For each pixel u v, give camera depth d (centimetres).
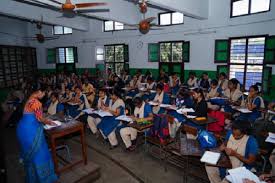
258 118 434
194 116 438
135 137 485
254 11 726
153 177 381
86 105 607
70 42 1310
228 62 815
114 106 516
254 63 740
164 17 993
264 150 342
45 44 1359
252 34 732
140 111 475
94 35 1229
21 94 760
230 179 223
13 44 1203
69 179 350
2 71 1084
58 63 1359
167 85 779
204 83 806
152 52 1049
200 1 800
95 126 575
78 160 401
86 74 1112
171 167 411
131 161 441
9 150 509
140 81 962
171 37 979
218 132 423
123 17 909
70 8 530
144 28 725
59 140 412
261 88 707
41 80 1130
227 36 808
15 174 396
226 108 554
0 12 770
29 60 1285
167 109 516
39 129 306
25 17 860
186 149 320
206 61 887
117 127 502
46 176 312
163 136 394
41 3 650
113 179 381
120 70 1193
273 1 664
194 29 904
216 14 828
